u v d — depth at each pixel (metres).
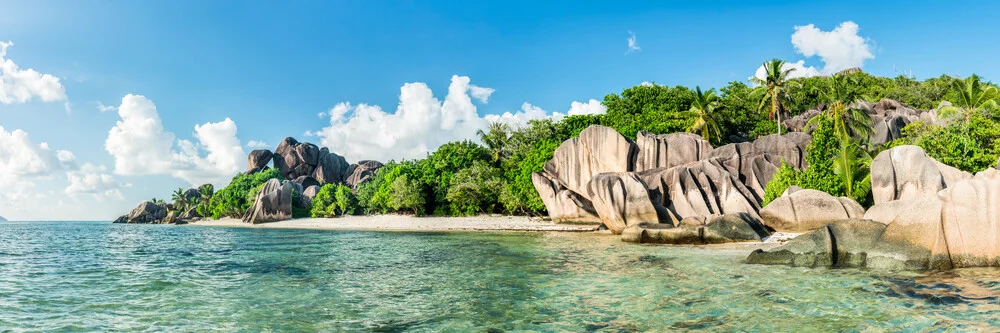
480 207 60.84
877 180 25.14
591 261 17.61
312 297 11.76
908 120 42.50
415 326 8.97
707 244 23.08
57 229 79.56
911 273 12.63
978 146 29.58
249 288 13.16
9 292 12.87
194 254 23.95
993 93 36.50
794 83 57.88
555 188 41.06
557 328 8.58
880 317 8.54
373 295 11.90
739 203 30.59
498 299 11.14
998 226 12.74
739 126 52.69
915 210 13.83
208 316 9.94
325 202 83.12
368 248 25.95
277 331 8.75
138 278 15.34
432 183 65.56
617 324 8.71
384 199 70.88
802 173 29.67
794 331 7.93
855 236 14.66
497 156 62.94
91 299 11.83
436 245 27.27
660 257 18.23
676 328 8.34
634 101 58.09
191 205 117.94
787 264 15.02
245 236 43.72
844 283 11.66
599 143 38.44
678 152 36.56
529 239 30.70
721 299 10.40
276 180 91.81
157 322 9.52
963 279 11.41
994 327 7.61
